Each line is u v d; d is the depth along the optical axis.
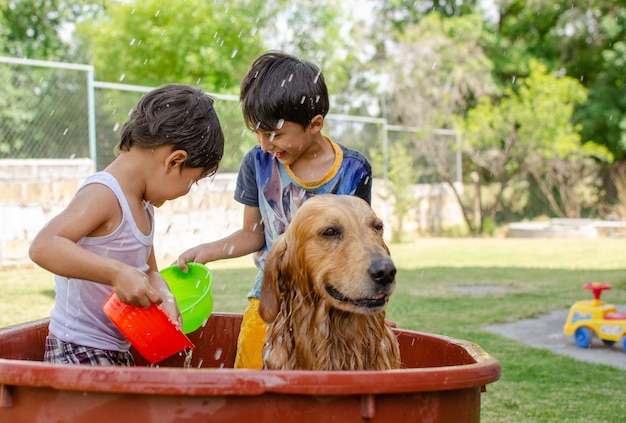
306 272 2.35
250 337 3.00
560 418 3.85
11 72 9.29
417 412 1.77
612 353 5.50
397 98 17.42
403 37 18.19
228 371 1.62
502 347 5.57
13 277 8.45
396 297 7.91
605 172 20.39
